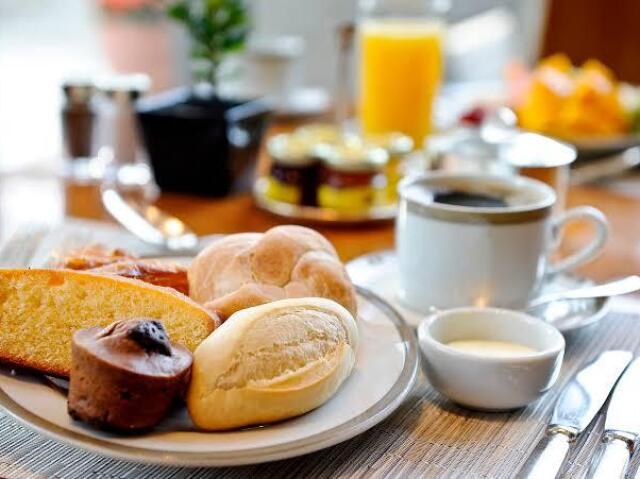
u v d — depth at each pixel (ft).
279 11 7.14
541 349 1.86
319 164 2.92
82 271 1.76
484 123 3.10
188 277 1.88
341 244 2.68
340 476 1.66
